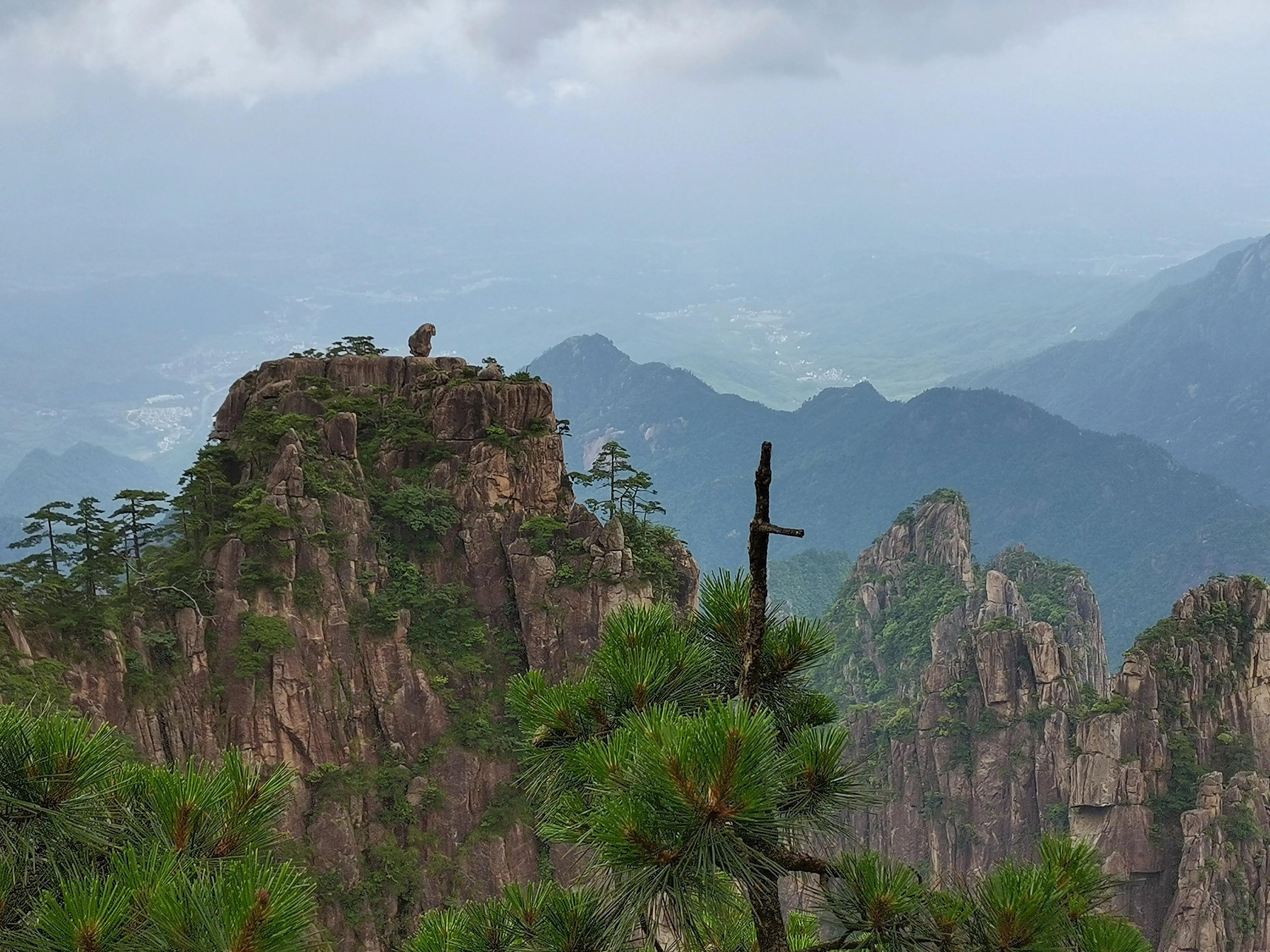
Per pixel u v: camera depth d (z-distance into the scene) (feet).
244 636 196.65
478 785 210.38
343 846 193.06
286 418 231.09
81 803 28.40
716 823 26.78
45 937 25.20
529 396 247.29
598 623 228.63
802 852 30.81
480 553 233.96
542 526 234.79
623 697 33.32
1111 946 29.32
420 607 222.28
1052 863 31.96
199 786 30.96
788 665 34.65
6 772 28.22
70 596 184.75
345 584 215.51
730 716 27.14
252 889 25.14
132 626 185.78
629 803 27.17
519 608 231.09
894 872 30.32
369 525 223.71
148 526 202.18
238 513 207.92
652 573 237.04
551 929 34.47
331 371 255.70
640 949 29.76
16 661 164.96
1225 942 271.90
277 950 24.76
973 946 29.68
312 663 204.13
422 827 204.54
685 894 26.68
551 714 33.45
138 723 179.73
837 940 30.50
